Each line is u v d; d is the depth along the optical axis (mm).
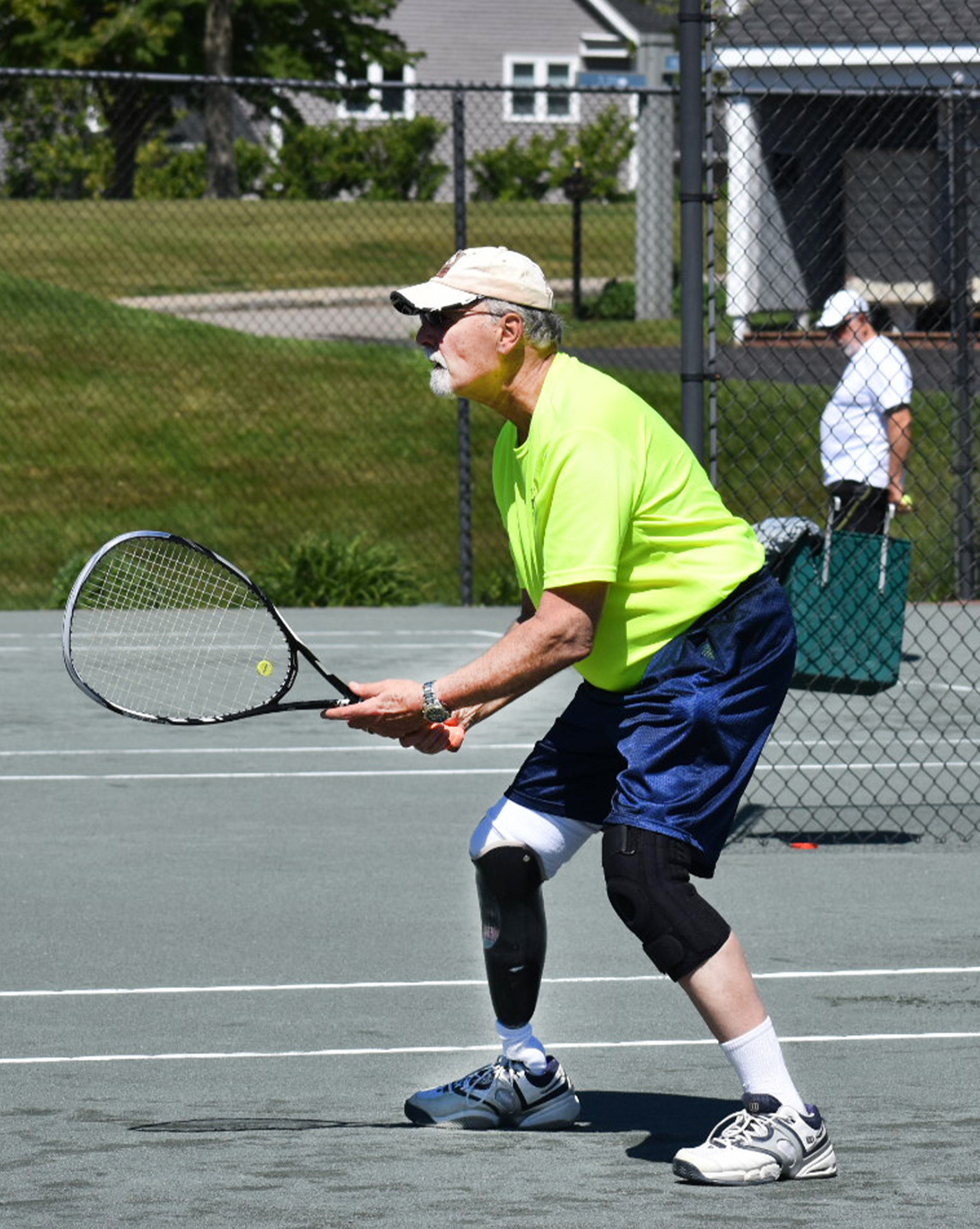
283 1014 12578
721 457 37938
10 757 21844
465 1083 10352
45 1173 9500
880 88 21344
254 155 87562
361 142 86688
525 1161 9711
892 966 13758
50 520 38688
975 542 33281
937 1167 9594
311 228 69062
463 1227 8703
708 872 9680
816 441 38188
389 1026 12328
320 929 14758
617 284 60375
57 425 42844
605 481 9312
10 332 47188
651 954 9500
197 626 14789
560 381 9578
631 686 9703
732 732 9523
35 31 85438
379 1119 10469
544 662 9422
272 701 9875
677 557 9516
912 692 26000
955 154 28562
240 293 58812
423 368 46875
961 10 43000
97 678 17656
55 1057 11641
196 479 40844
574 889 16156
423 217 72688
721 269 49906
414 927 14828
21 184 84375
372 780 20609
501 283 9555
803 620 18047
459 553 37781
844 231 53656
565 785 9961
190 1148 9914
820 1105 10688
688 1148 9672
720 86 21781
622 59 109125
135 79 30094
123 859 17109
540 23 107312
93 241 63688
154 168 90750
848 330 25453
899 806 19328
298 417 43875
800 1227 8688
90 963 13805
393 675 25984
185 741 22703
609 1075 11352
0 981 13367
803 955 14070
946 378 42625
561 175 86812
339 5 92062
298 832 18141
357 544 34938
